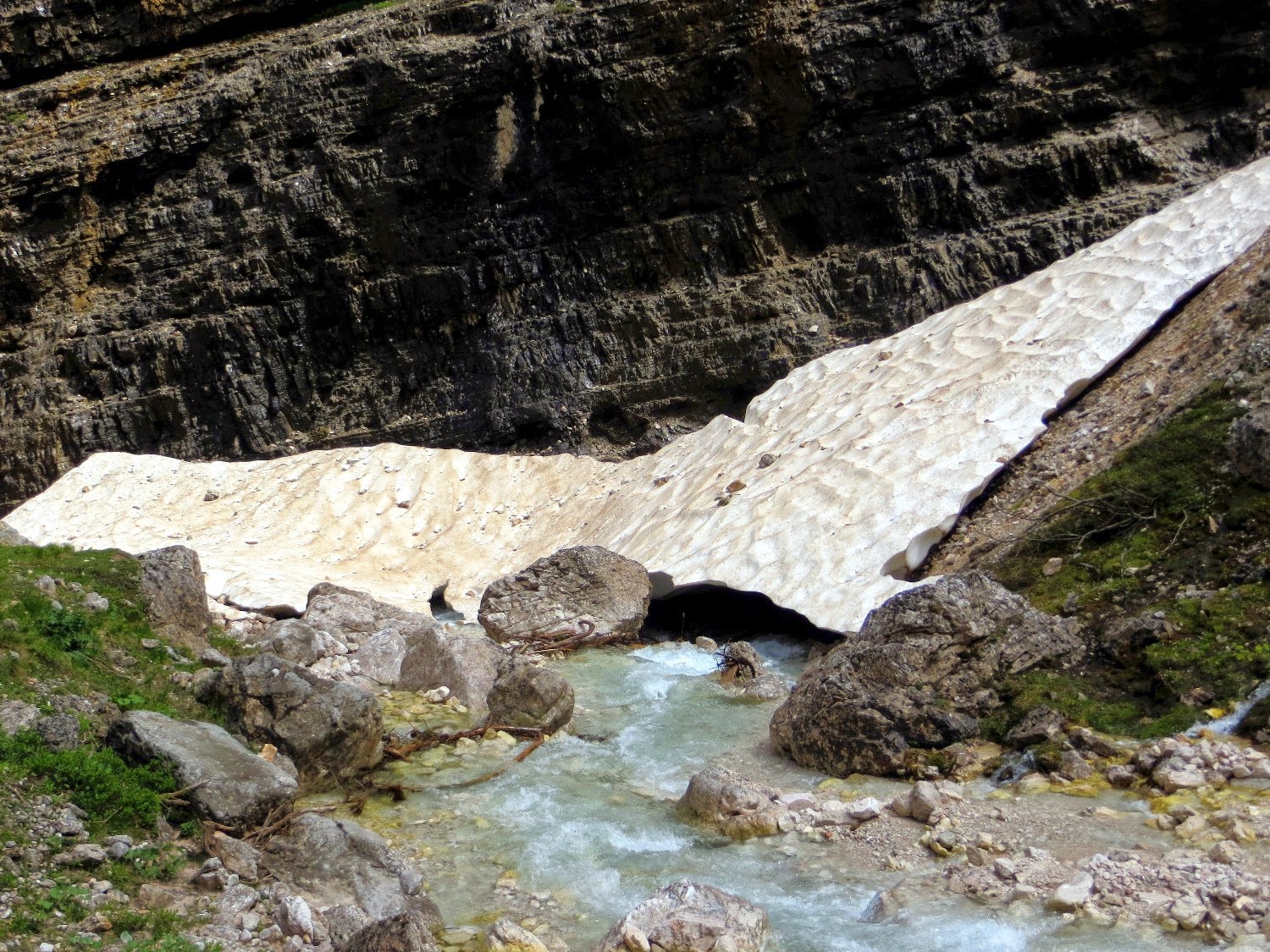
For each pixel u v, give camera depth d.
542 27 16.27
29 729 6.15
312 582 12.48
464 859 6.12
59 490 16.86
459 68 16.61
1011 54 14.87
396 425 16.95
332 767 7.02
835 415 12.02
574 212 16.27
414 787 7.06
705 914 5.04
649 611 11.00
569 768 7.33
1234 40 14.20
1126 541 8.27
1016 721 6.88
